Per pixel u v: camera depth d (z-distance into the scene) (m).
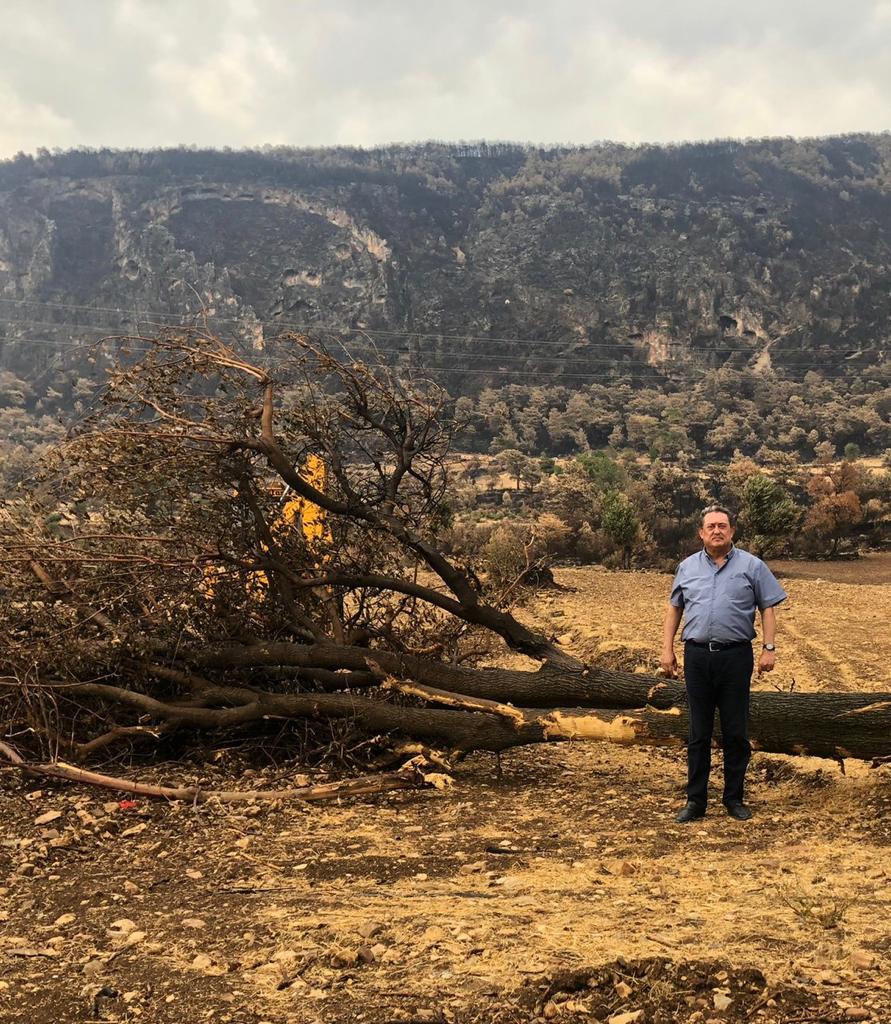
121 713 7.70
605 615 17.91
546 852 5.27
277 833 5.81
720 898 4.20
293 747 7.64
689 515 68.12
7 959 3.83
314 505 8.20
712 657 5.91
